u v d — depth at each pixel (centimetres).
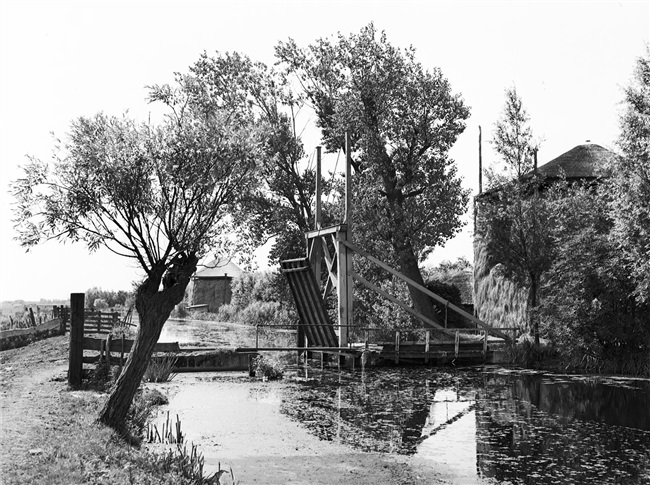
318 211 3169
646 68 2459
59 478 884
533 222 3041
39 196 1245
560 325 2781
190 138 1243
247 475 1152
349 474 1167
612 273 2598
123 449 1106
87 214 1270
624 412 1783
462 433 1508
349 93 3903
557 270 2823
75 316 1864
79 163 1220
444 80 3988
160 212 1286
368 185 3831
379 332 3538
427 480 1136
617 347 2712
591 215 2806
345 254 2936
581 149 3809
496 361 3030
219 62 4088
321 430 1530
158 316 1278
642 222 2317
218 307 8156
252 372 2500
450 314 4078
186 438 1416
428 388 2241
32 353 2581
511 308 3694
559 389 2211
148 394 1856
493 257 3212
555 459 1277
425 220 3862
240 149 1295
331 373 2677
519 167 3139
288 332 4922
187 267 1320
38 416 1284
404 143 3975
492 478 1148
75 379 1839
